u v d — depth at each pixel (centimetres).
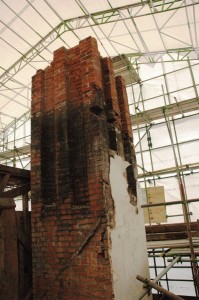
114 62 1001
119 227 295
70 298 280
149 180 1009
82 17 906
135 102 1121
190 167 916
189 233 411
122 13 850
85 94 324
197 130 986
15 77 1210
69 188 307
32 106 375
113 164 316
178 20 826
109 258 263
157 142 1044
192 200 452
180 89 1051
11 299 306
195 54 1030
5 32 952
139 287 308
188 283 780
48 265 306
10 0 815
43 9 873
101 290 261
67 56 359
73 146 324
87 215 288
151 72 1141
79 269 280
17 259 326
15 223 336
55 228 311
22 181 385
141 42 1003
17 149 1216
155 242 564
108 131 335
